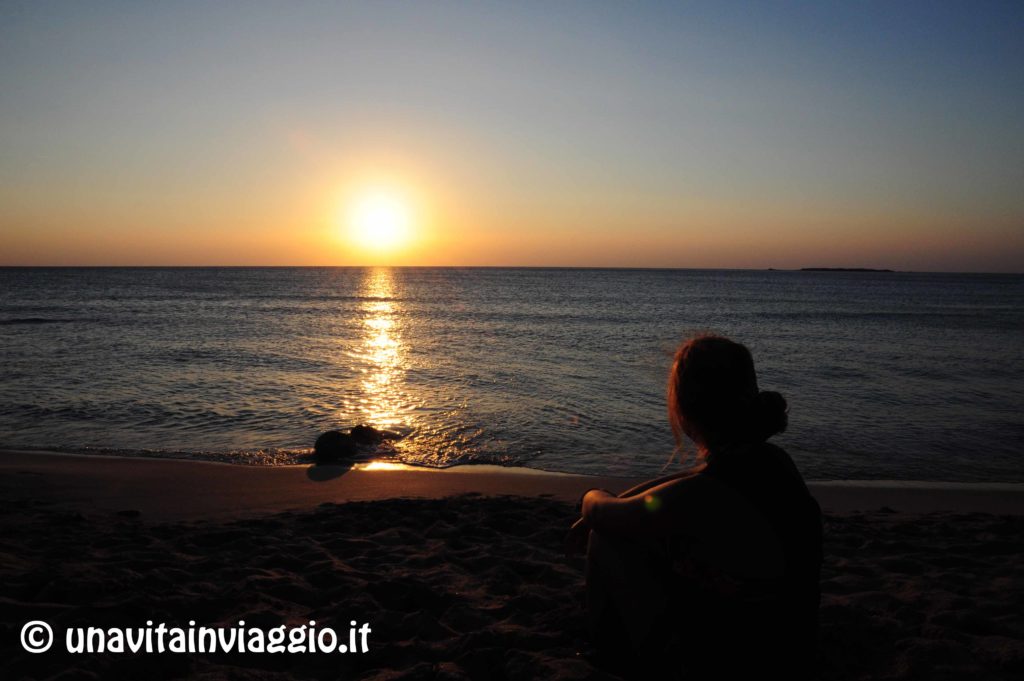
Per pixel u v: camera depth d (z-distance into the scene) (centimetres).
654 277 19788
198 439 1097
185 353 2212
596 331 3294
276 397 1462
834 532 598
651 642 235
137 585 401
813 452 1045
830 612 375
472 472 925
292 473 900
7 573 415
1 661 305
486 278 17362
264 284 11544
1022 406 1423
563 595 402
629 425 1212
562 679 275
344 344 2591
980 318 4553
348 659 327
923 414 1334
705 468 207
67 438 1094
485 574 451
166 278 14488
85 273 19512
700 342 215
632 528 220
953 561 504
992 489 863
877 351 2445
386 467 946
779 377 1809
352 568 468
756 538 199
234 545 524
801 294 9025
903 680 306
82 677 289
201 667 309
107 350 2259
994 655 324
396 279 15875
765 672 204
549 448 1059
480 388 1592
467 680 292
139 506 721
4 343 2433
